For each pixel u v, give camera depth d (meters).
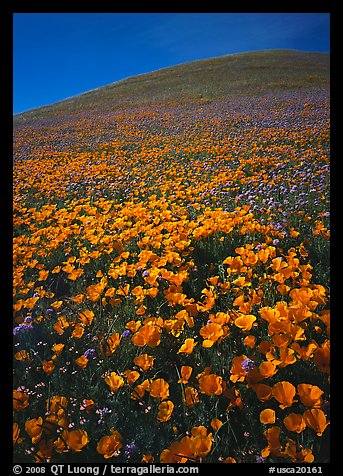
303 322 2.36
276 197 6.11
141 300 3.08
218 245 4.21
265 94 25.98
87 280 4.18
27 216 7.11
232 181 7.18
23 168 11.76
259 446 1.91
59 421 1.96
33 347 2.90
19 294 3.71
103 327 3.04
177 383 2.35
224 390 1.99
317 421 1.69
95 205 7.30
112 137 16.91
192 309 2.65
